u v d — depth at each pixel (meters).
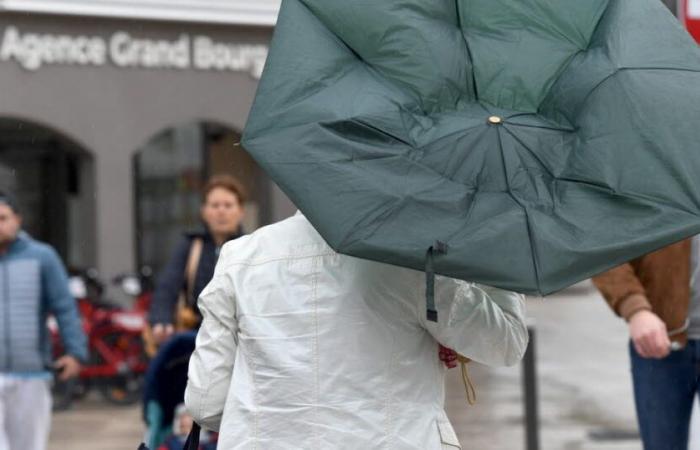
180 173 41.38
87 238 36.88
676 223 6.61
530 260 6.46
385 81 7.26
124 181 36.84
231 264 7.74
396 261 6.54
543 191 6.86
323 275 7.49
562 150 7.04
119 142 36.81
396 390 7.38
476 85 7.35
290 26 7.30
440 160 6.91
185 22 37.66
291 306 7.50
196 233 15.52
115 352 28.92
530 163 6.98
